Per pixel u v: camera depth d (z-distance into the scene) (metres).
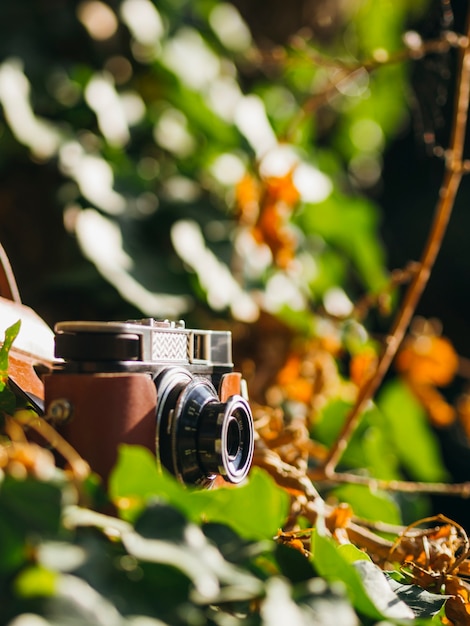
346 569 0.45
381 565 0.59
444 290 2.09
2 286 0.64
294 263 0.99
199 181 1.16
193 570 0.41
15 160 1.07
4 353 0.52
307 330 1.00
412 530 0.65
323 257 1.21
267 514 0.47
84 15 1.14
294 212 1.11
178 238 1.00
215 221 1.09
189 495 0.45
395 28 1.55
